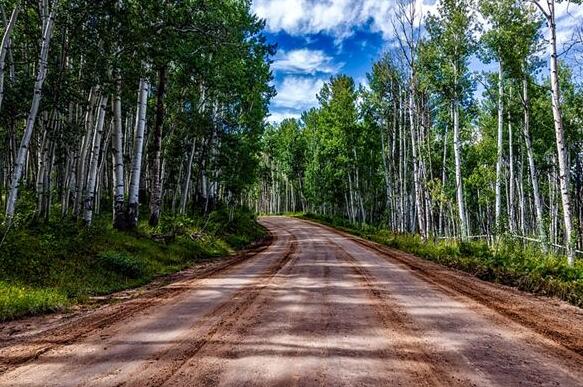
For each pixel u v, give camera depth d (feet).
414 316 24.07
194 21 53.36
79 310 27.40
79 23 44.88
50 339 19.93
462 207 79.36
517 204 155.63
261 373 15.02
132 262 42.45
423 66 85.30
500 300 29.43
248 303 27.61
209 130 96.12
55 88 46.01
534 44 67.82
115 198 58.90
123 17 45.78
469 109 92.68
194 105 91.20
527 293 34.01
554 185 130.11
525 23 65.92
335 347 18.17
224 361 16.33
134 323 22.68
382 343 18.81
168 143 91.56
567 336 20.27
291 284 35.63
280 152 253.44
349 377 14.67
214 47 58.80
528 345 18.69
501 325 22.25
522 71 71.97
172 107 87.76
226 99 94.73
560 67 89.86
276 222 197.06
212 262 59.36
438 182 93.71
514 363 16.34
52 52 48.26
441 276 42.22
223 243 83.71
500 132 80.69
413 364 16.10
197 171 110.63
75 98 50.70
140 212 85.97
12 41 51.16
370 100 149.38
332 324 22.11
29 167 80.74
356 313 24.72
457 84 80.53
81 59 53.72
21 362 16.55
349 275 41.39
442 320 23.18
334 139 157.69
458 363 16.26
